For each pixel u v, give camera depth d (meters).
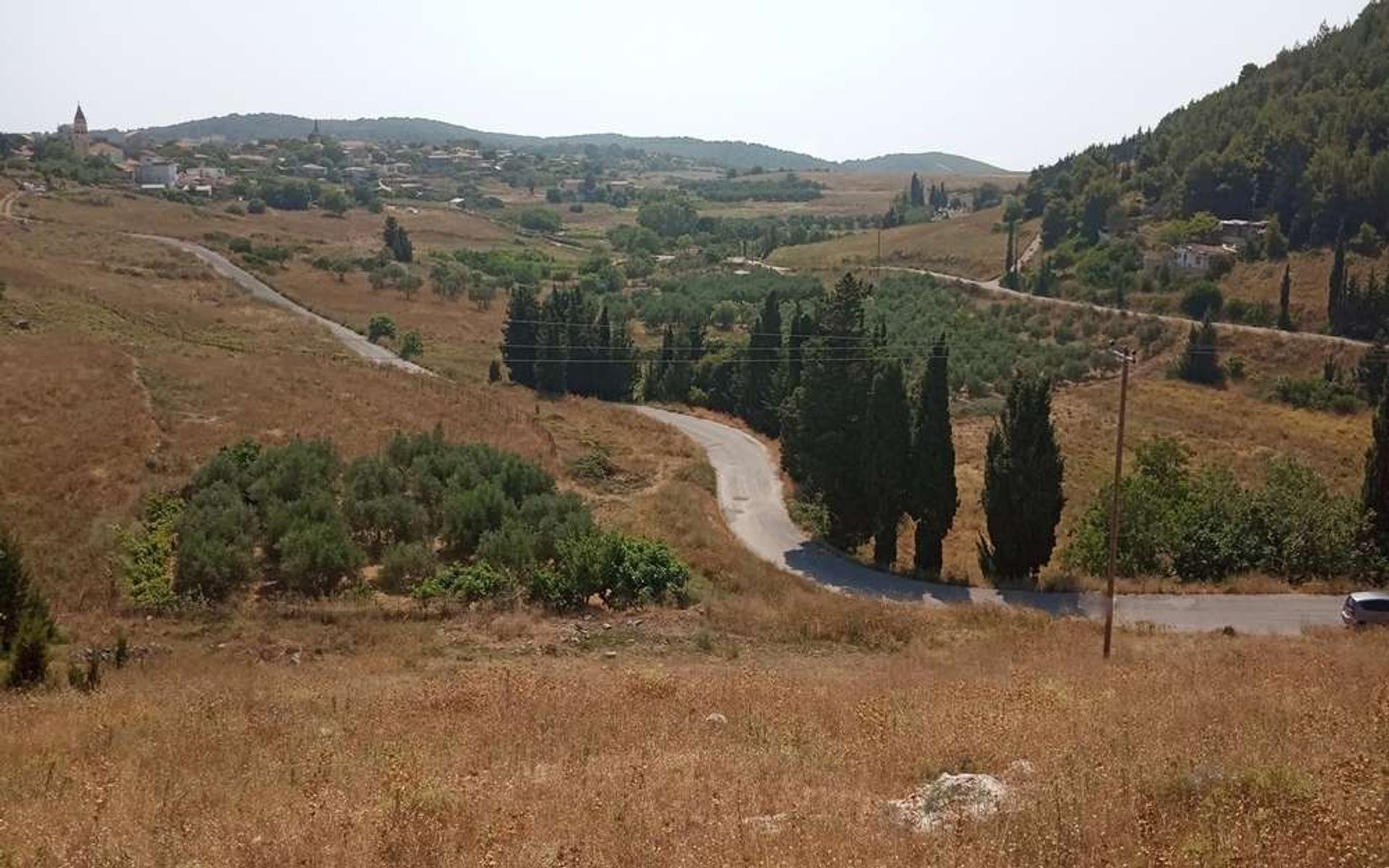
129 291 70.69
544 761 13.01
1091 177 139.50
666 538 38.25
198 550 28.02
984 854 7.93
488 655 24.70
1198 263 107.06
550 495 35.59
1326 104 129.38
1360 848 7.52
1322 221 106.25
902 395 40.44
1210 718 13.20
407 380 55.84
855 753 12.52
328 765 12.64
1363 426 76.50
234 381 47.38
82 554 28.75
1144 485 42.25
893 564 41.06
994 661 24.36
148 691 19.41
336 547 29.33
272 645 24.78
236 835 9.49
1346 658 22.33
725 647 26.70
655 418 64.19
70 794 11.57
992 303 108.69
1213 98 159.12
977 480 56.56
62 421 37.12
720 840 8.53
